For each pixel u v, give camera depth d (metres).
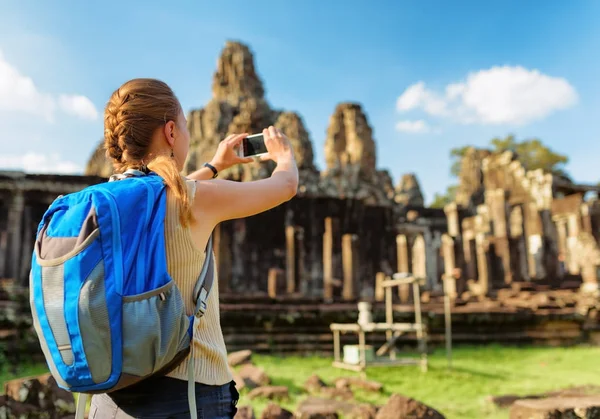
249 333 11.75
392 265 24.72
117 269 1.30
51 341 1.30
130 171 1.54
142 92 1.61
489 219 25.19
